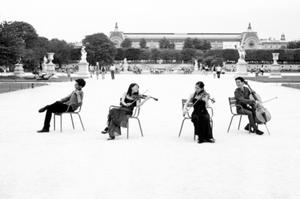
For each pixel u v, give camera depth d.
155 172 11.64
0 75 91.75
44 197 9.55
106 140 16.47
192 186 10.39
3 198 9.50
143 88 49.94
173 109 27.58
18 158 13.24
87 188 10.19
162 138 16.97
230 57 198.38
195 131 16.23
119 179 10.95
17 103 31.09
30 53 93.25
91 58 160.25
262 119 17.98
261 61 195.12
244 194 9.80
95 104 30.28
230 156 13.63
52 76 85.06
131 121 22.00
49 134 17.81
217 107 28.67
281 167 12.25
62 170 11.81
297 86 53.62
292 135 17.62
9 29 54.31
